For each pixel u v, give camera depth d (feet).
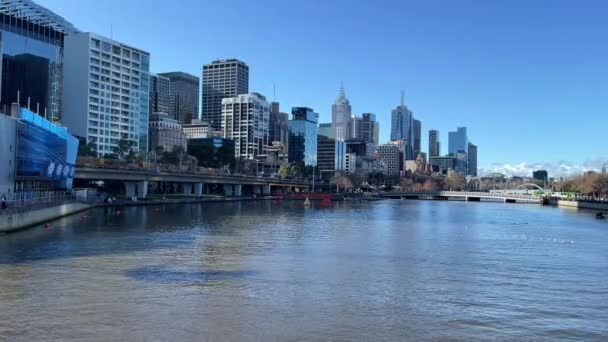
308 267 171.01
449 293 137.08
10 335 96.53
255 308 117.80
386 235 280.51
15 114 327.26
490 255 209.46
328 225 341.62
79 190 460.96
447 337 101.24
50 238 230.07
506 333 104.68
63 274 150.71
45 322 104.32
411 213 513.45
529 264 188.03
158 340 95.40
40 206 288.10
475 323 110.63
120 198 520.42
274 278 151.33
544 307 124.98
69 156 436.35
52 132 382.22
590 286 150.30
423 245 237.66
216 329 102.32
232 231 287.07
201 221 350.02
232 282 144.46
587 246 245.86
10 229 242.99
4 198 248.11
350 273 161.99
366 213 498.69
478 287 145.59
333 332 102.32
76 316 108.78
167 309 115.24
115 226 292.81
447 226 351.67
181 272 157.48
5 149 298.56
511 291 141.69
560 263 191.83
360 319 111.45
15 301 119.44
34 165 339.77
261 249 213.25
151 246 214.69
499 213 545.44
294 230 301.43
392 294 134.41
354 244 236.63
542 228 347.97
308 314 114.11
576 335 104.47
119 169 511.40
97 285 136.98
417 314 116.26
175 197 615.98
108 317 108.47
